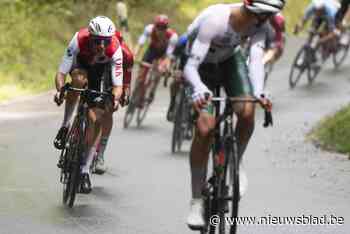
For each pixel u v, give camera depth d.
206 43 12.26
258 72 12.66
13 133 24.81
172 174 19.70
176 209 16.11
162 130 26.77
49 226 14.50
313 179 19.42
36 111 29.45
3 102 31.41
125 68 17.17
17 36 38.03
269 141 24.83
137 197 17.09
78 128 15.96
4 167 19.83
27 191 17.34
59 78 16.08
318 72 37.19
